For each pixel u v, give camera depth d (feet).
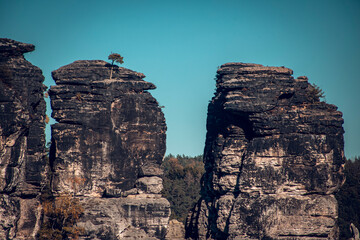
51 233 619.26
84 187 649.61
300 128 649.61
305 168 644.69
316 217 640.58
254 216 640.99
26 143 602.03
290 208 637.71
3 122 573.74
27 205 609.83
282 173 646.33
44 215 634.02
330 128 650.84
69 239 627.87
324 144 646.33
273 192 644.27
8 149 579.89
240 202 649.61
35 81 605.31
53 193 647.15
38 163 611.47
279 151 650.84
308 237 637.71
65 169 646.33
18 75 596.70
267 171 648.38
